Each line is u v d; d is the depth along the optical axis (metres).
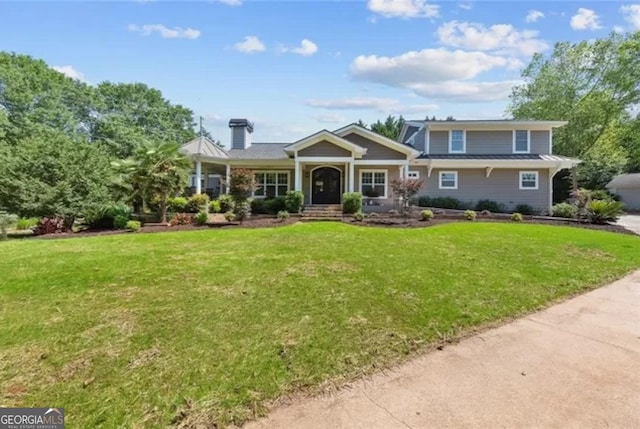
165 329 3.40
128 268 5.40
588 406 2.42
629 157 27.77
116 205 12.41
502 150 19.61
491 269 5.98
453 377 2.81
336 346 3.23
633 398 2.52
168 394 2.47
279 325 3.58
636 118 25.67
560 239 9.30
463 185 19.12
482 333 3.70
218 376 2.70
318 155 16.12
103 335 3.24
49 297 4.12
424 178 19.30
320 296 4.38
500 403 2.44
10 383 2.53
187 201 15.21
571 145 27.27
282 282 4.84
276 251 6.80
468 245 8.05
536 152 19.47
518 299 4.68
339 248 7.19
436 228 11.31
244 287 4.61
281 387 2.61
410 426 2.20
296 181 16.14
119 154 31.23
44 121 28.47
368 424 2.21
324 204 18.38
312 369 2.86
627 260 7.30
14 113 27.34
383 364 3.00
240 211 13.23
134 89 37.03
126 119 34.59
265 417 2.29
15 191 11.41
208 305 3.99
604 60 26.52
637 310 4.46
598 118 26.00
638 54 24.73
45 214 11.80
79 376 2.63
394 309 4.10
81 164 12.48
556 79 28.27
